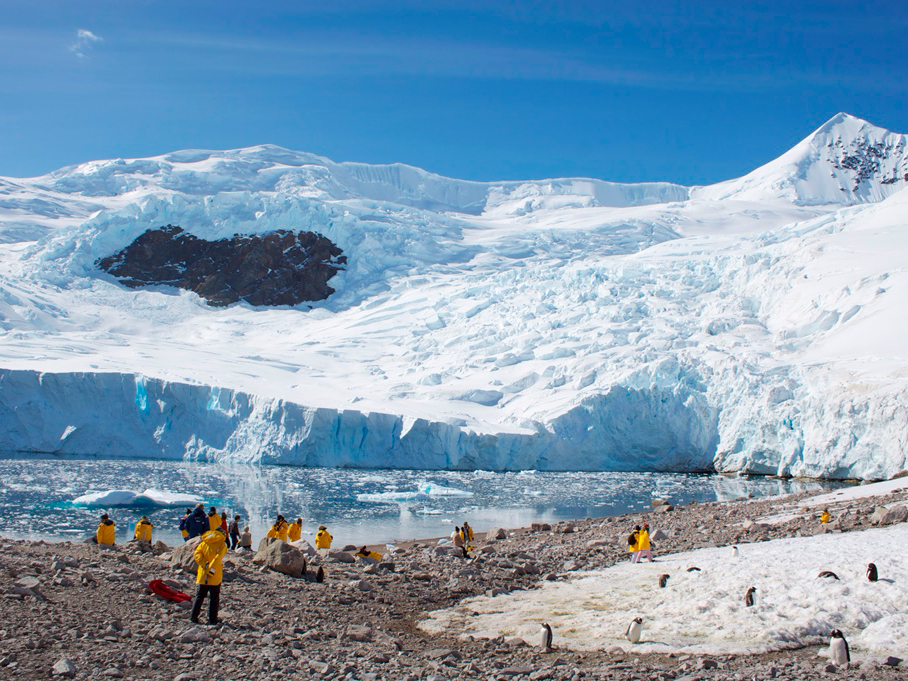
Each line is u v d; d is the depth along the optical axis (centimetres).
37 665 840
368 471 5291
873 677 948
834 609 1250
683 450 5828
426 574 1764
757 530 2294
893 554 1598
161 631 1007
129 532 2778
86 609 1083
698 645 1142
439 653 1105
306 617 1277
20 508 3288
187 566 1453
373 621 1336
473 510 3762
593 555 2102
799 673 968
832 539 1912
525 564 1886
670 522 2795
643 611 1377
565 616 1379
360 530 3086
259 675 897
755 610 1287
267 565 1623
